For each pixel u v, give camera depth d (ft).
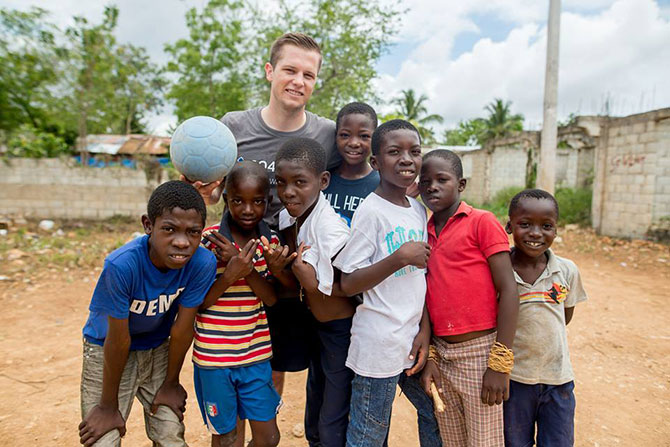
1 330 17.17
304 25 44.37
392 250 7.29
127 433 10.80
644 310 19.98
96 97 50.60
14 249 29.99
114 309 6.50
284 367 9.40
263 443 7.93
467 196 81.00
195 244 6.55
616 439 10.59
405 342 7.34
